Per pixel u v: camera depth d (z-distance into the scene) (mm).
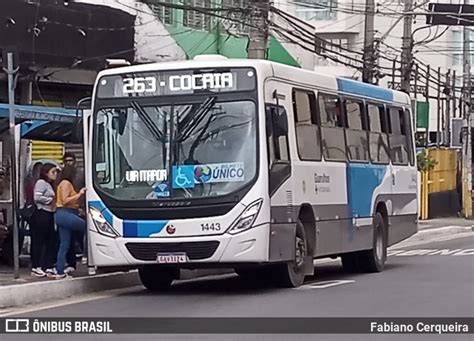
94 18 26781
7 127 19531
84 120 16938
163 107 16344
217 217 15859
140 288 18219
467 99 48969
